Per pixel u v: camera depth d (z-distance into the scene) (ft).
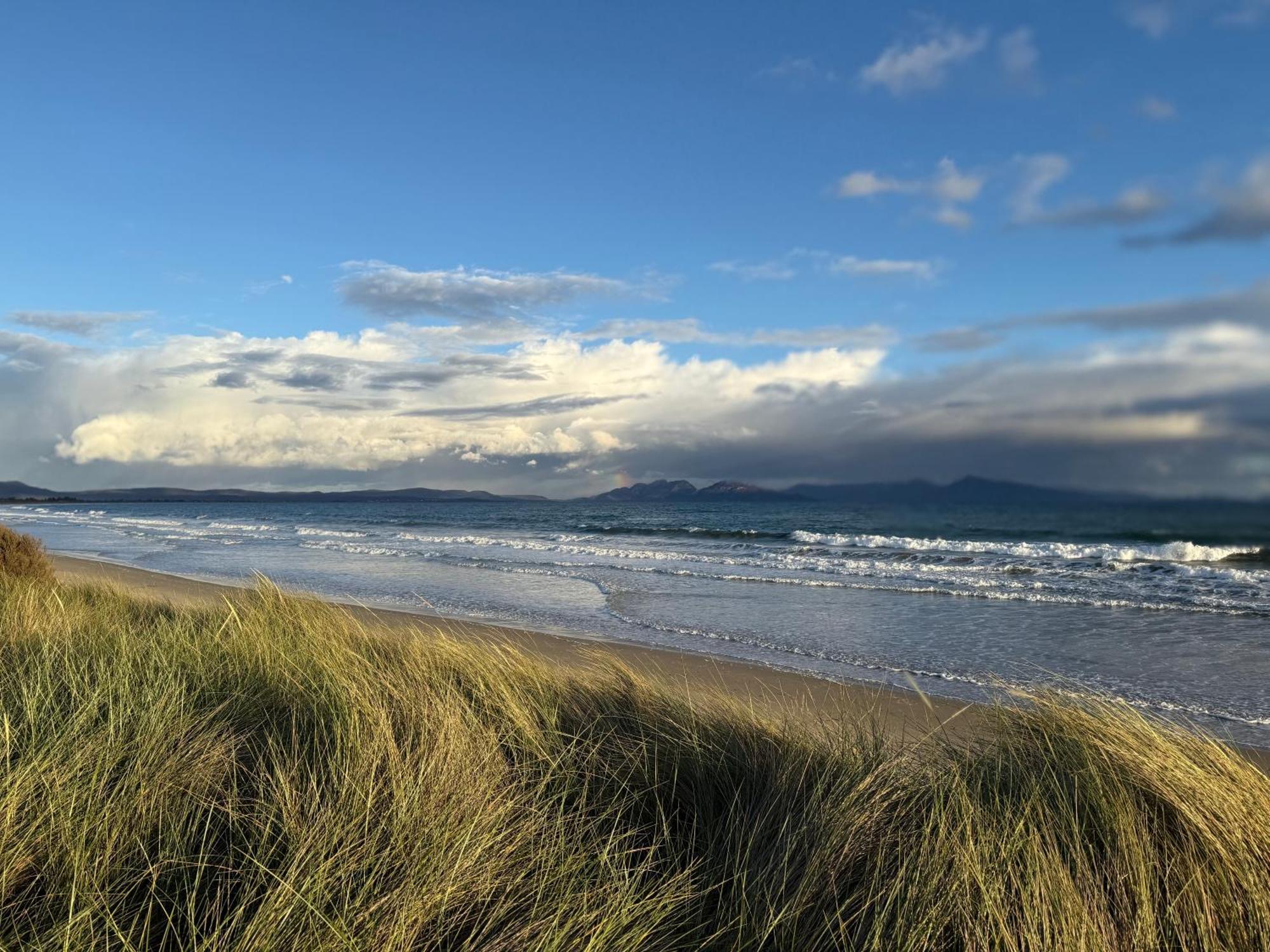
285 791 9.78
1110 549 85.40
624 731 14.20
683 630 42.42
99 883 8.07
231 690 15.34
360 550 107.55
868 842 9.41
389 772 10.55
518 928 7.84
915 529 146.82
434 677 16.42
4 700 13.76
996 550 90.22
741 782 11.94
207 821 9.33
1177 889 8.57
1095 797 9.90
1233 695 27.40
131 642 19.49
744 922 8.33
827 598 53.88
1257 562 73.67
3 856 8.23
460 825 9.29
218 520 256.32
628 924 8.13
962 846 8.86
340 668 16.11
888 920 8.12
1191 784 9.97
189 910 7.63
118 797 9.67
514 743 13.12
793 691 27.25
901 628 41.83
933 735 13.85
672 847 10.24
